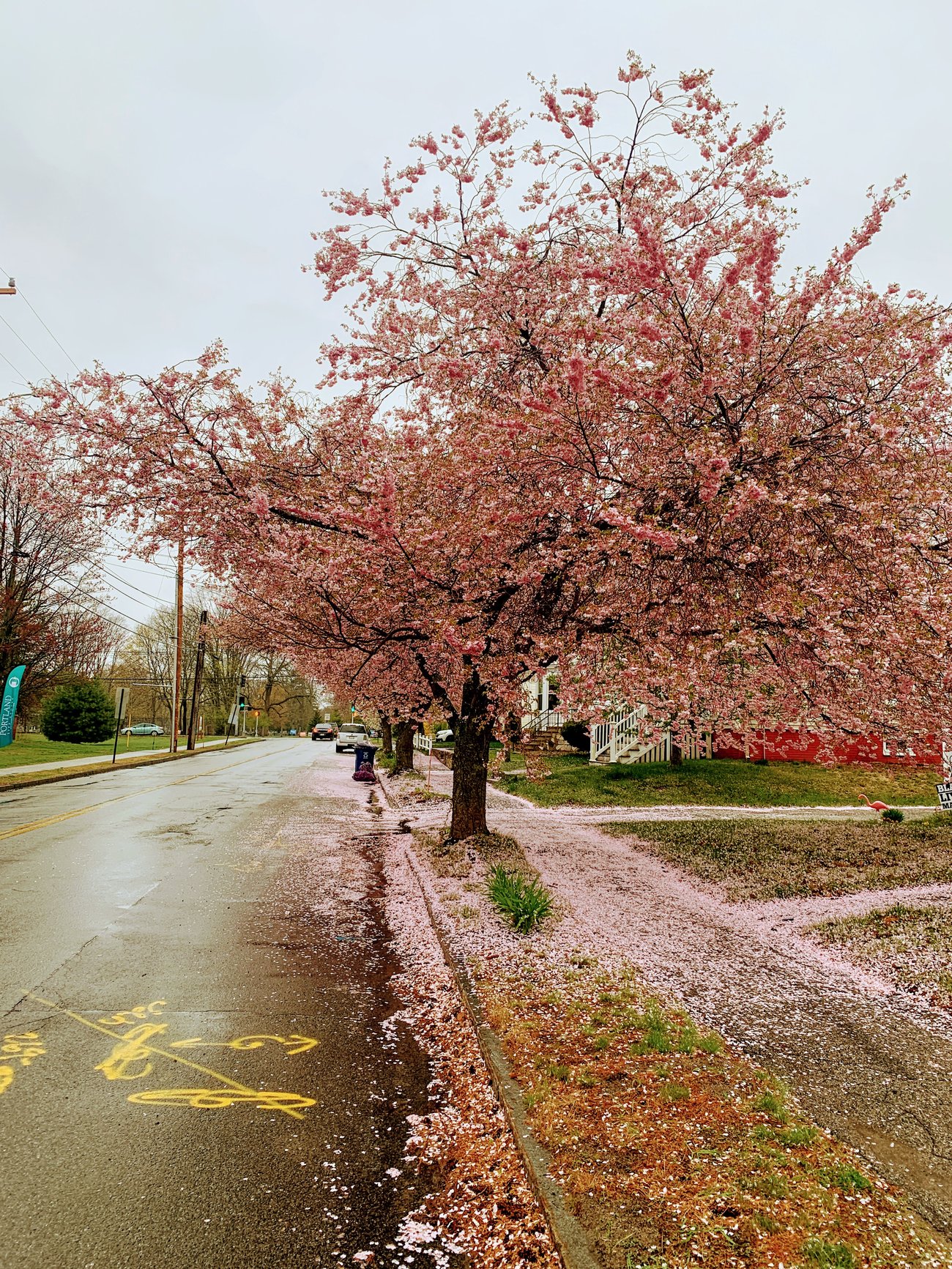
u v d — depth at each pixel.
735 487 5.30
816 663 6.48
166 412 7.19
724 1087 3.78
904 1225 2.73
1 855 9.89
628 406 6.10
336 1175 3.26
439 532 6.48
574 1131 3.37
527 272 7.07
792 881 8.52
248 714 80.69
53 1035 4.55
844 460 6.01
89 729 38.41
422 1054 4.56
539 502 6.51
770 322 6.13
